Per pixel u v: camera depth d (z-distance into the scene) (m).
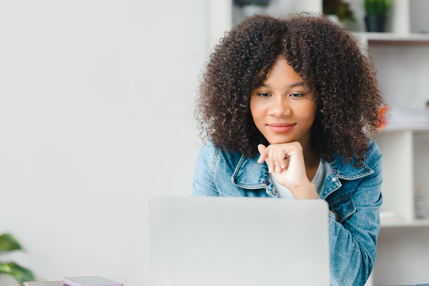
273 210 0.73
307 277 0.71
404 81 2.38
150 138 2.36
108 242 2.34
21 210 2.28
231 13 2.00
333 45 1.04
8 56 2.25
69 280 1.03
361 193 1.19
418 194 2.29
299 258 0.72
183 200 0.79
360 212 1.17
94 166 2.32
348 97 1.06
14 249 2.16
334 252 1.02
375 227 1.18
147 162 2.36
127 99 2.34
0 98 2.25
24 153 2.27
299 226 0.72
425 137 2.41
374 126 1.18
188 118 2.36
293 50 1.01
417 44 2.32
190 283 0.79
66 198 2.31
